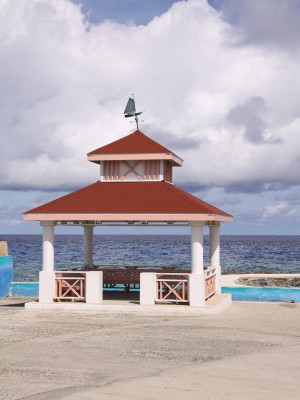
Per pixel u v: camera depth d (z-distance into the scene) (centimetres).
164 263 7444
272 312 1880
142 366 1104
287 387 962
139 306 1794
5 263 2652
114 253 10325
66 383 980
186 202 1811
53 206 1870
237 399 894
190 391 936
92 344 1310
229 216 2061
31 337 1395
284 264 6962
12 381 991
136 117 2062
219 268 2156
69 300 1916
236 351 1240
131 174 1983
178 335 1424
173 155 1981
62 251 10594
